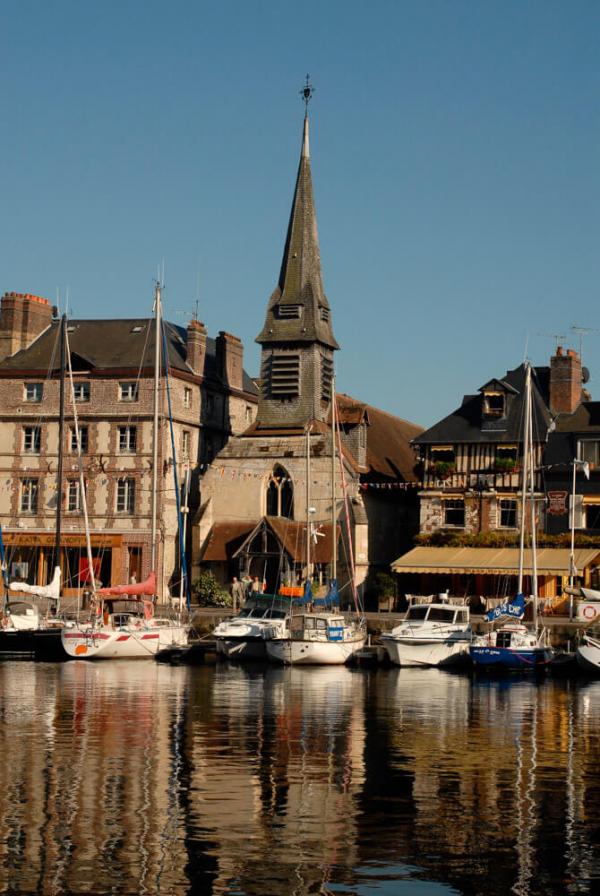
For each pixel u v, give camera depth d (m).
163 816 25.78
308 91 74.81
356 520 68.31
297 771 30.31
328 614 54.72
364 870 22.52
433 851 23.64
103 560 72.19
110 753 32.12
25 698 42.09
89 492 72.31
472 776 30.02
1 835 24.25
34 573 72.56
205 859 22.98
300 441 70.75
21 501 73.12
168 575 71.69
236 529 70.06
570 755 32.75
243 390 82.38
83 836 24.27
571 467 65.00
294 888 21.58
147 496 71.44
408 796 27.84
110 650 54.91
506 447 66.62
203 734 35.22
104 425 72.38
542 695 44.78
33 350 74.88
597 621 54.25
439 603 56.28
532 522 55.56
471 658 51.81
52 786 28.20
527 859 23.23
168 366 69.00
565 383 67.88
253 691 44.81
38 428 73.19
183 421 73.25
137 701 41.69
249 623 55.75
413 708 40.94
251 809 26.47
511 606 54.09
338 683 47.75
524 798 27.75
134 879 21.91
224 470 71.00
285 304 72.81
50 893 21.23
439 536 66.38
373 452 76.81
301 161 74.69
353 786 28.78
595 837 24.64
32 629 55.53
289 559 68.38
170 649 55.84
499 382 66.88
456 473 67.31
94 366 72.50
